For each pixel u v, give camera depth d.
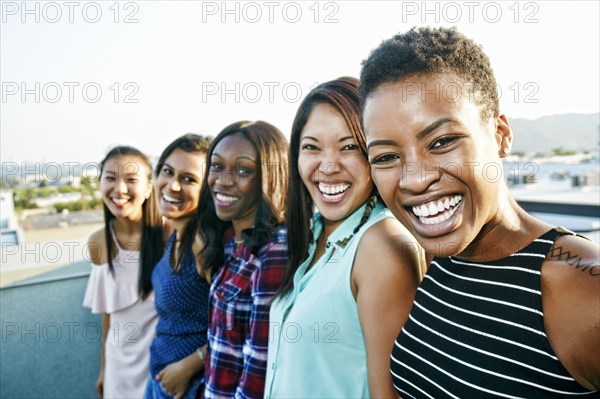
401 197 0.57
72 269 1.96
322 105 0.79
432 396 0.59
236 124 1.08
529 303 0.49
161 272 1.28
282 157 1.08
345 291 0.73
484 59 0.55
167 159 1.25
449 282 0.59
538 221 0.53
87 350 1.92
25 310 1.81
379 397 0.68
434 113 0.51
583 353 0.44
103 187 1.40
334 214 0.80
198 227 1.22
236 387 0.98
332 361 0.73
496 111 0.57
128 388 1.41
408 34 0.57
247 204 1.05
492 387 0.52
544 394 0.48
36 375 1.83
